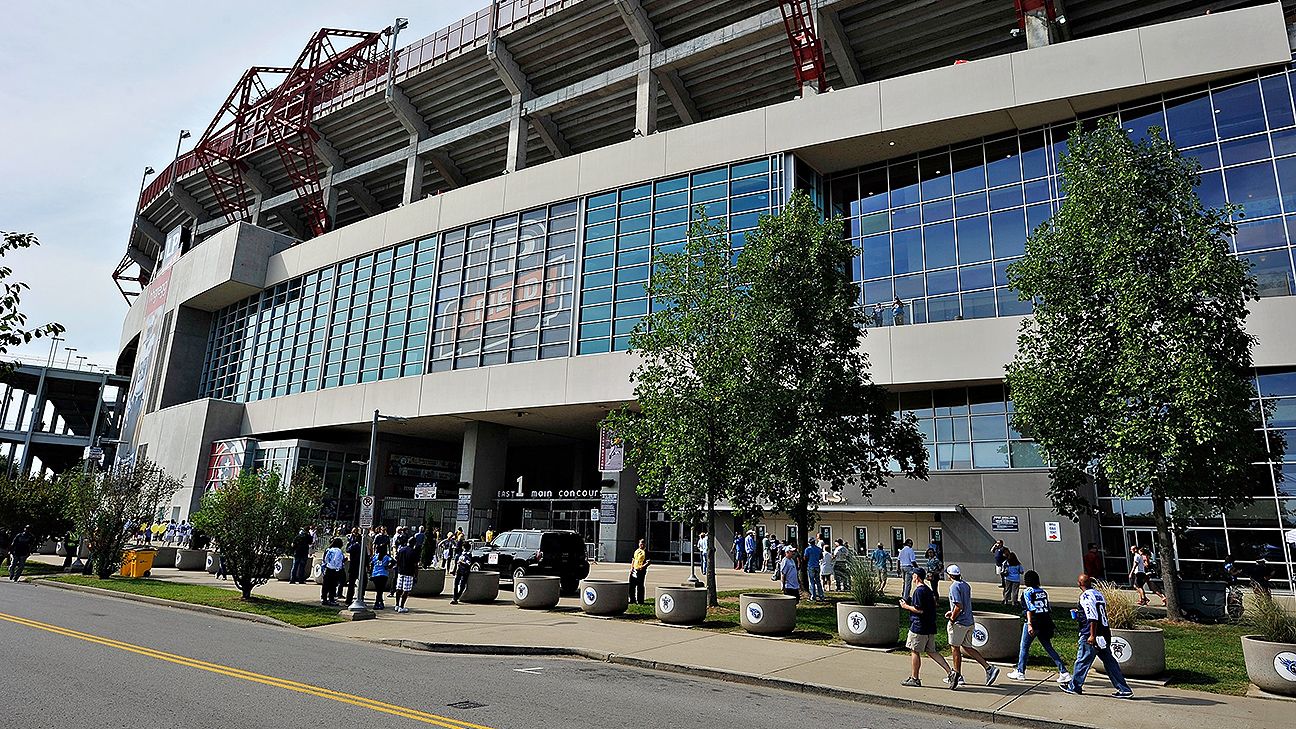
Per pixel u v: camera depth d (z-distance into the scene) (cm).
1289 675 976
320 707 784
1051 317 1842
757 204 3356
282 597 1986
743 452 1758
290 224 5862
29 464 7206
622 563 3644
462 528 3978
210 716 728
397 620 1602
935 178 3253
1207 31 2733
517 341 3878
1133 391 1614
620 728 753
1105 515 2719
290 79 5372
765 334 1850
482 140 4716
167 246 7000
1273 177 2598
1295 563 2347
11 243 877
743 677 1084
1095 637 986
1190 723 847
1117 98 2872
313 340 4812
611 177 3784
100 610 1648
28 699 773
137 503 2639
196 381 5716
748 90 3988
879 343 3053
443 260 4306
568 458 5303
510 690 929
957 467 2930
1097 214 1788
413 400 4081
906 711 930
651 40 3931
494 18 4331
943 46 3547
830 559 2439
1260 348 2478
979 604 1955
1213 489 1591
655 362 1922
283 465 4397
